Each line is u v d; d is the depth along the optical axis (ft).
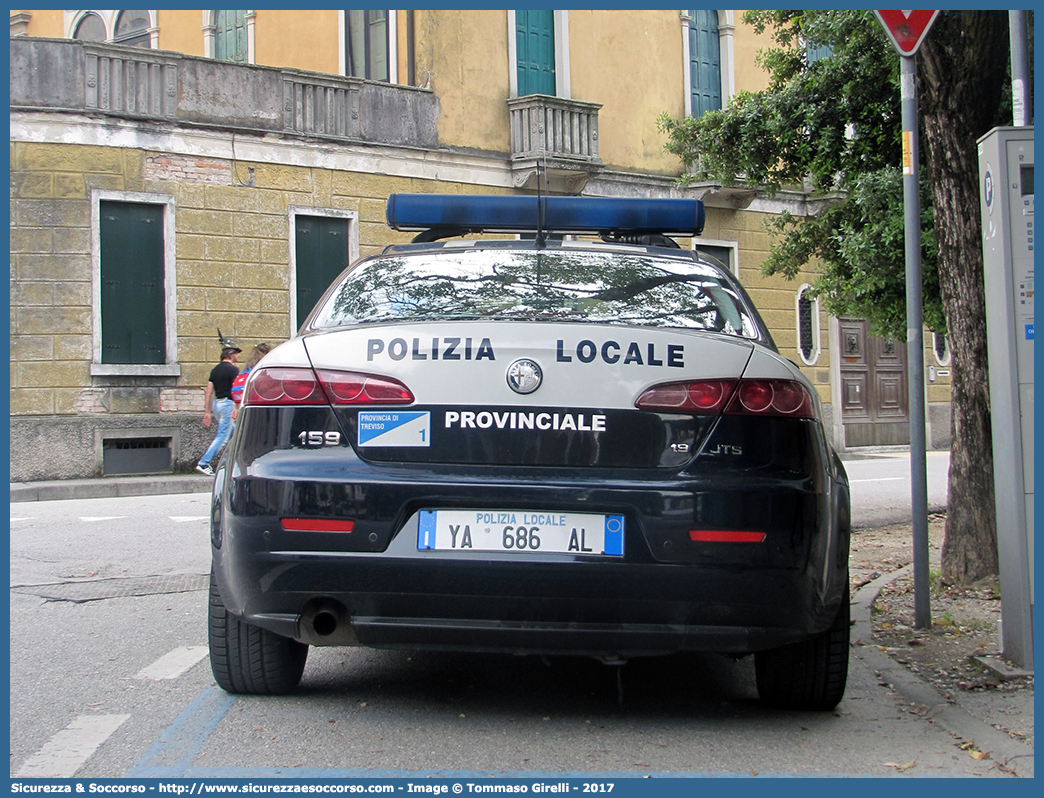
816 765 11.99
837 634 13.47
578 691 15.07
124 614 20.79
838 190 33.22
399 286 14.10
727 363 12.28
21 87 57.16
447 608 11.85
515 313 13.30
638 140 77.41
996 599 20.30
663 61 79.15
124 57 59.47
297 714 13.73
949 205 21.15
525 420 11.94
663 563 11.69
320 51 71.77
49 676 15.88
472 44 70.90
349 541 11.85
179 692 14.89
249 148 62.90
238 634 13.96
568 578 11.66
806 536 11.97
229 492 12.49
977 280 21.09
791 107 32.89
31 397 56.90
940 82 20.61
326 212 65.31
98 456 57.98
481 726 13.25
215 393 57.41
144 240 60.13
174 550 29.53
